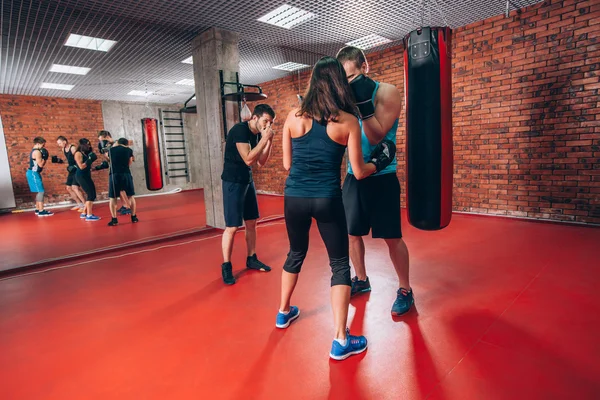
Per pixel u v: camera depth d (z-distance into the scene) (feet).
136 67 21.17
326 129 5.12
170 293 8.77
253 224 10.17
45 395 4.98
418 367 5.28
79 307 8.13
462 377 5.00
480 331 6.26
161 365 5.63
